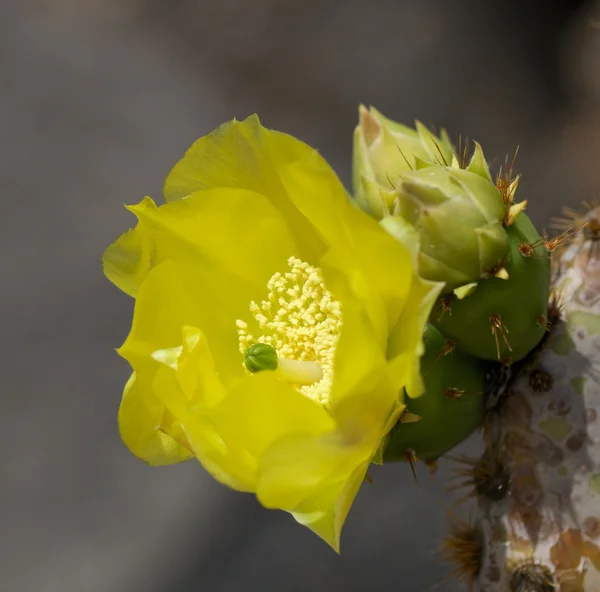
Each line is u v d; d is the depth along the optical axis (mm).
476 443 963
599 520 559
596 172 1272
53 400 1098
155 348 556
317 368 557
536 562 562
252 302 565
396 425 556
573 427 562
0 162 1268
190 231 559
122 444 1066
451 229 541
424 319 526
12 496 1043
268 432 539
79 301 1159
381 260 532
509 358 559
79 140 1287
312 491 537
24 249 1200
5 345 1135
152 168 1268
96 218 1224
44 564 1002
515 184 550
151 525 1010
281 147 535
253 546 965
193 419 539
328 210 539
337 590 930
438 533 936
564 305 568
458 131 1327
